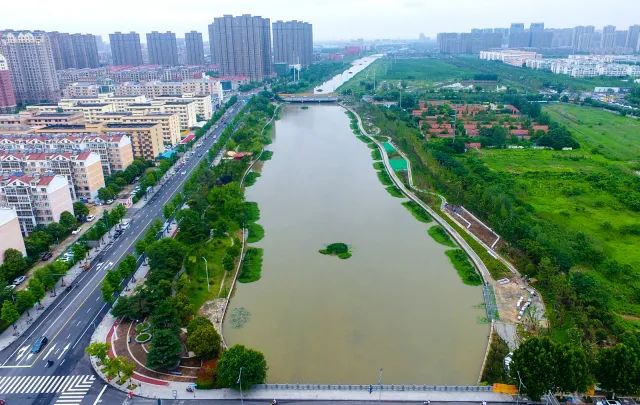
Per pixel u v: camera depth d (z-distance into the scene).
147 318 195.75
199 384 159.50
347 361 175.38
